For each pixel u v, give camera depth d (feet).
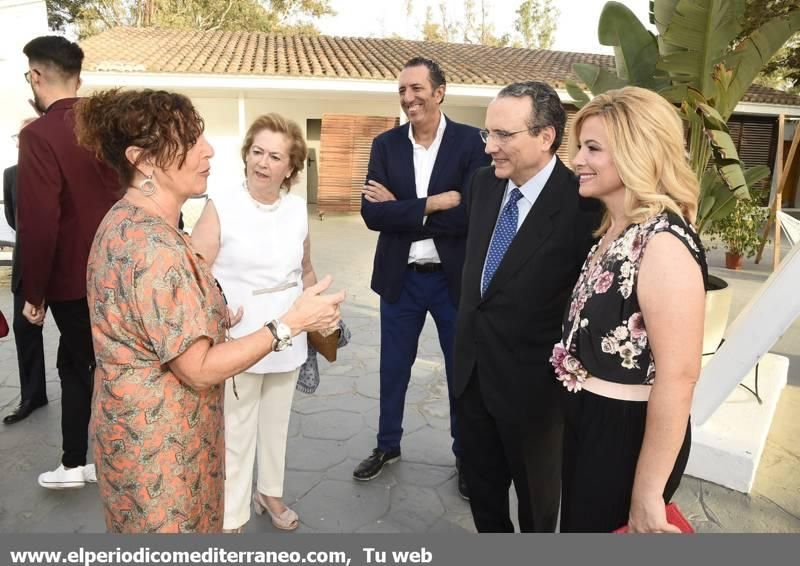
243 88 39.19
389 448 10.05
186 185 4.73
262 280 7.42
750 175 17.97
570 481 5.36
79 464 9.40
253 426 7.70
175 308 4.31
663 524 4.46
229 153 44.70
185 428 4.65
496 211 6.81
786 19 12.86
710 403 9.86
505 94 6.13
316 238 34.32
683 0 12.74
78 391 9.11
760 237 29.14
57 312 8.59
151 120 4.37
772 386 11.73
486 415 6.88
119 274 4.29
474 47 58.70
